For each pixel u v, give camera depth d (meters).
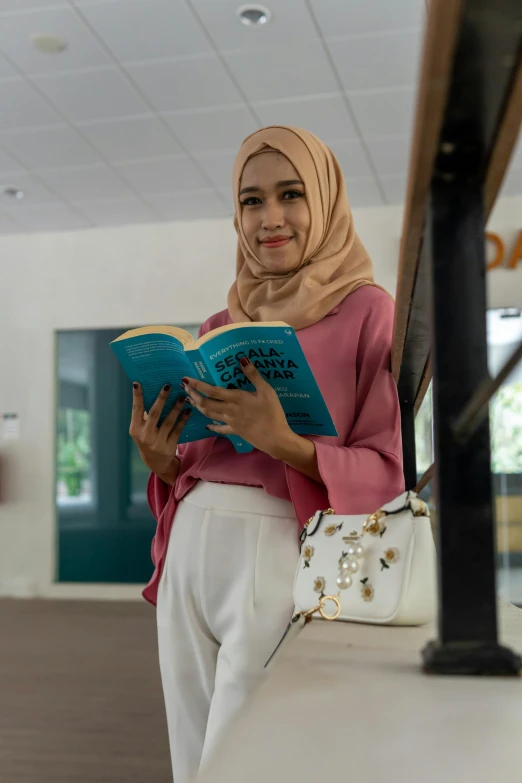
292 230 1.25
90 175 5.45
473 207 0.58
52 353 6.52
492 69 0.43
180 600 1.17
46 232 6.63
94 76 4.19
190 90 4.32
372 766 0.39
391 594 0.84
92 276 6.52
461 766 0.39
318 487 1.10
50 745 2.63
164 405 1.17
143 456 1.26
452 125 0.50
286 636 0.87
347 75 4.16
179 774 1.16
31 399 6.52
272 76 4.18
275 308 1.25
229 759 0.40
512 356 0.46
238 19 3.67
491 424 0.58
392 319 1.20
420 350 0.99
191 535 1.16
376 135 4.84
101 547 6.32
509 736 0.43
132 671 3.72
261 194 1.26
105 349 6.48
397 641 0.75
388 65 4.05
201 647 1.15
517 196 5.57
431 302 0.58
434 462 0.59
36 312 6.58
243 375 1.04
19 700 3.21
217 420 1.06
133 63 4.05
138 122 4.69
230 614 1.09
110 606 5.85
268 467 1.13
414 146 0.52
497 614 0.58
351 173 5.39
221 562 1.11
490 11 0.39
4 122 4.69
